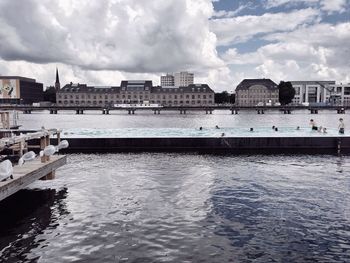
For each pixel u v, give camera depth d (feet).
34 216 39.70
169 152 95.45
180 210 41.73
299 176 62.34
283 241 32.76
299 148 99.04
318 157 87.81
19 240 33.06
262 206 43.27
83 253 30.27
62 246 31.68
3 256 29.73
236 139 98.68
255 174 64.18
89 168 69.72
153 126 211.82
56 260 29.01
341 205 43.55
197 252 30.50
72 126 214.69
